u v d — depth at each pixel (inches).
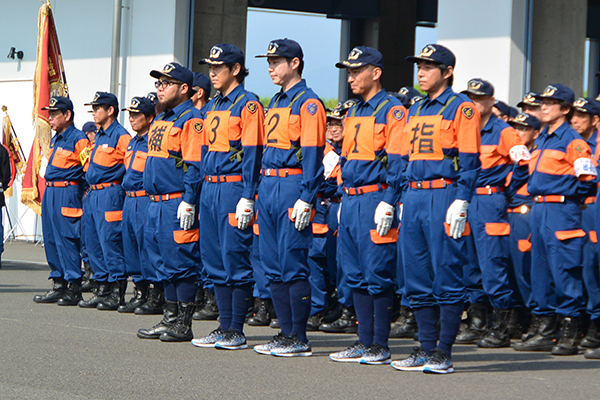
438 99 341.1
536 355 402.3
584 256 413.7
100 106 536.4
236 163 388.8
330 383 318.0
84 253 647.1
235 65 393.4
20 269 768.3
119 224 531.5
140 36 972.6
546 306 416.8
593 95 1080.8
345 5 1111.6
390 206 352.5
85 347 387.9
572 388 317.7
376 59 367.9
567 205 409.1
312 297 476.1
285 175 370.3
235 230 387.9
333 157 488.1
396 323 469.4
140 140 500.7
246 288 395.9
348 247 372.2
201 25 986.7
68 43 1047.0
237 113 387.5
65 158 552.4
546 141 419.5
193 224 411.8
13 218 1111.0
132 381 315.6
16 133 1117.7
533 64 739.4
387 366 356.5
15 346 384.5
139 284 522.3
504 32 718.5
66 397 288.8
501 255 434.9
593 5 1070.4
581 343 416.5
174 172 420.8
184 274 413.1
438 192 336.8
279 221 371.9
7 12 1124.5
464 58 749.3
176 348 392.5
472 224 442.9
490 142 442.9
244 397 292.4
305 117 364.8
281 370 343.0
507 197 454.3
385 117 362.9
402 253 350.3
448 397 296.8
